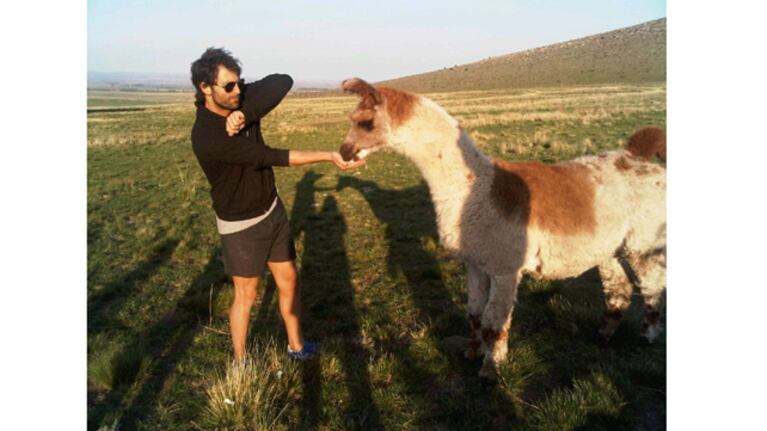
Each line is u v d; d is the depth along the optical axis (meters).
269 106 3.37
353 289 5.43
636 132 4.11
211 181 3.33
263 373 3.53
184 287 5.62
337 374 3.77
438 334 4.37
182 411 3.41
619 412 3.20
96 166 14.49
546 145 14.76
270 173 3.52
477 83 60.75
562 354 4.01
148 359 3.91
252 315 4.86
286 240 3.73
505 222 3.51
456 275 5.66
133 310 5.03
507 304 3.59
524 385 3.63
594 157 4.08
